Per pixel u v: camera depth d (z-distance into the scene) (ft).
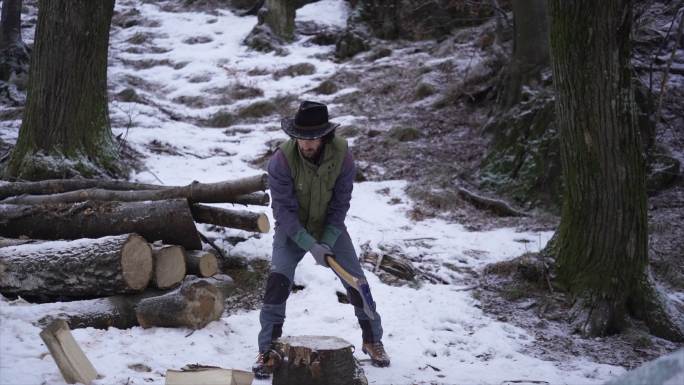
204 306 16.76
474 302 21.53
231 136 38.40
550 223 27.99
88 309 16.37
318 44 55.01
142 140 34.47
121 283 16.75
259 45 53.98
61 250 17.39
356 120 39.73
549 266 22.17
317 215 15.05
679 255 24.26
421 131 37.50
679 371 6.79
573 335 19.92
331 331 18.31
